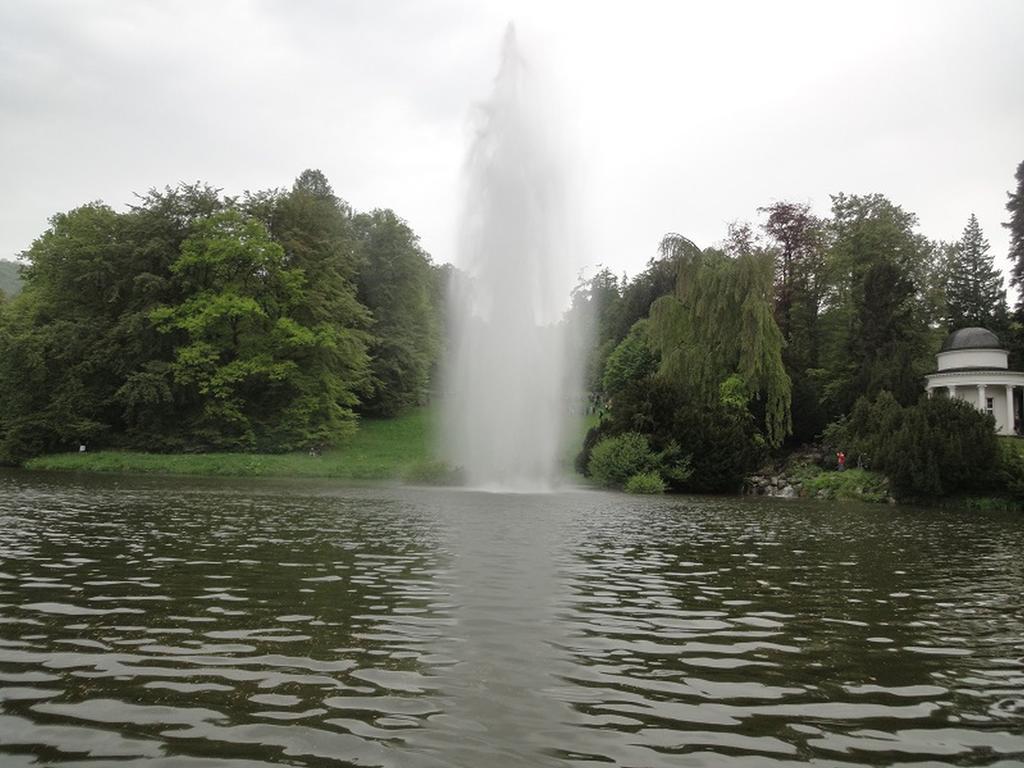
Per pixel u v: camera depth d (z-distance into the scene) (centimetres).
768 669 728
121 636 806
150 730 540
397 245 7119
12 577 1137
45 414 5044
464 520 2041
